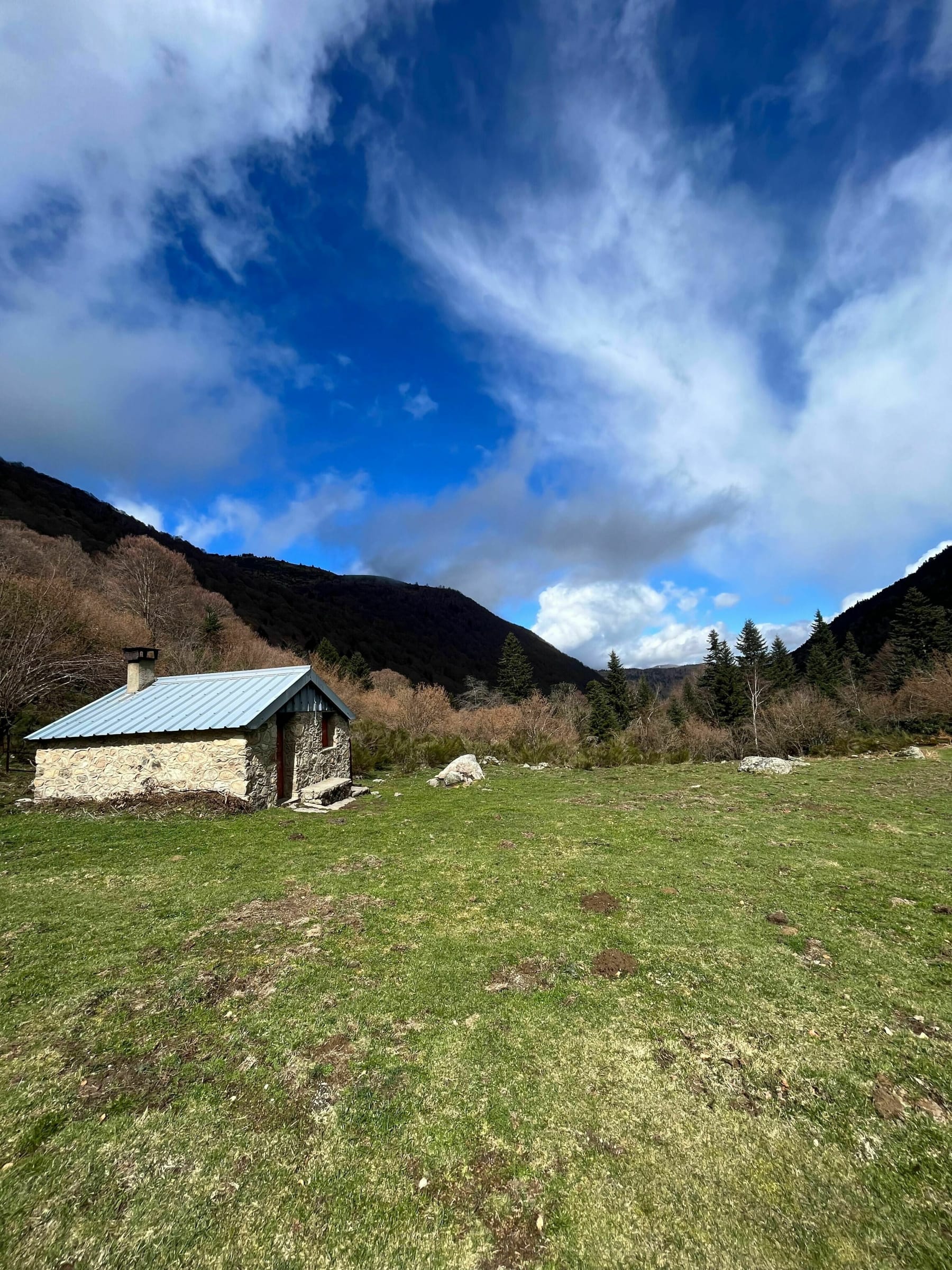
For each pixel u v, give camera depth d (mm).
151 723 10812
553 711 38844
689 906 5539
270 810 10602
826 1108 2906
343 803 11820
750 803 10617
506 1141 2729
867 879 6227
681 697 53781
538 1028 3605
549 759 20297
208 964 4512
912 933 4879
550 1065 3262
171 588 36531
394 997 3988
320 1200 2439
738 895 5828
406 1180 2529
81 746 11047
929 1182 2467
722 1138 2732
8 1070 3285
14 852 7609
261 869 6887
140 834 8516
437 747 19000
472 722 35000
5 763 12859
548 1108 2938
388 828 9016
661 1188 2473
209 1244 2260
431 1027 3637
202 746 10570
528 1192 2465
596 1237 2264
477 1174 2553
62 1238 2285
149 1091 3098
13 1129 2840
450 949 4707
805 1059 3277
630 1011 3783
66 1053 3428
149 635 27688
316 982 4207
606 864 6914
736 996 3930
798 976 4195
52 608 19703
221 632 37250
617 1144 2705
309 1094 3059
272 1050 3426
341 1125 2840
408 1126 2832
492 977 4258
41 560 27656
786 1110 2902
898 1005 3805
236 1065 3297
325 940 4918
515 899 5793
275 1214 2377
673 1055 3336
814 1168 2555
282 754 11844
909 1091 3012
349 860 7234
